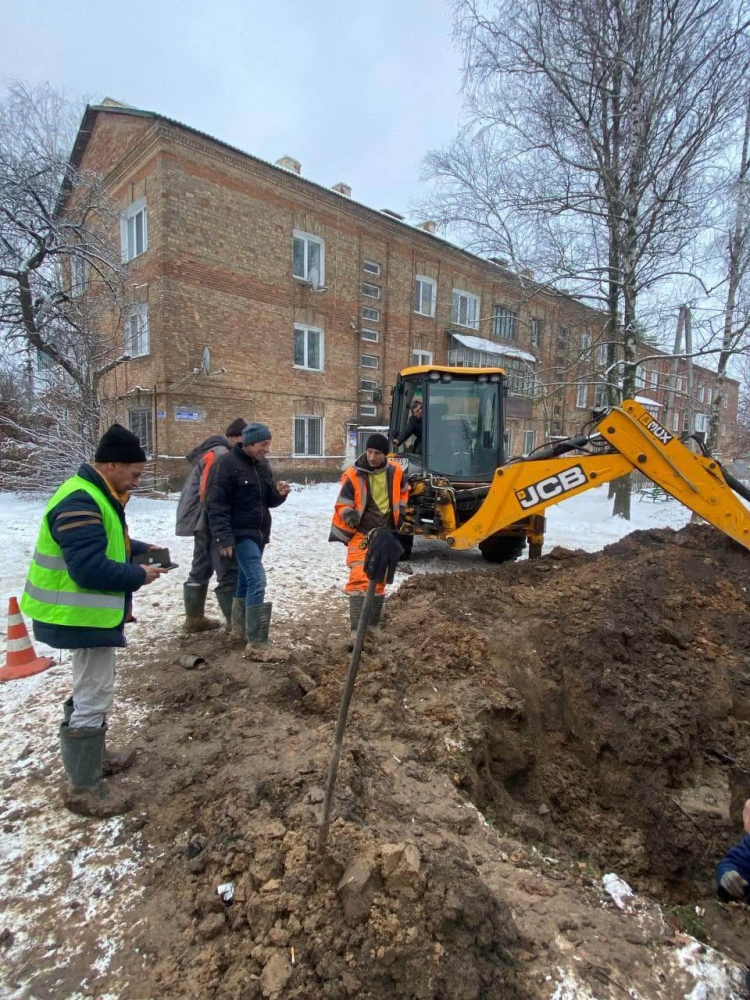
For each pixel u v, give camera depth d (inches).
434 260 855.7
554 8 411.2
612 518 502.3
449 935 74.2
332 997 68.2
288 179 657.6
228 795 103.1
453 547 267.0
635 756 147.2
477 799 121.0
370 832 89.3
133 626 196.4
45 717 136.1
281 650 163.9
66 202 438.0
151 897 86.7
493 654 169.8
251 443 163.8
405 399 350.6
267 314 652.7
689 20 394.3
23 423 506.3
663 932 86.4
